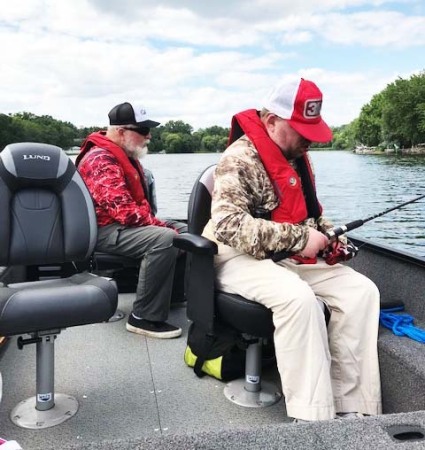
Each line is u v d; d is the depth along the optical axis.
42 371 1.93
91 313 1.87
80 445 1.13
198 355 2.20
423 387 1.65
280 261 2.02
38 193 2.30
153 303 2.72
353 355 1.90
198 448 1.12
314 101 1.84
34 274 2.71
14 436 1.81
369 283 1.96
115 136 3.03
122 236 2.75
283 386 1.72
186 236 1.94
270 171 1.89
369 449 1.11
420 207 10.90
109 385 2.20
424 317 2.14
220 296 1.88
